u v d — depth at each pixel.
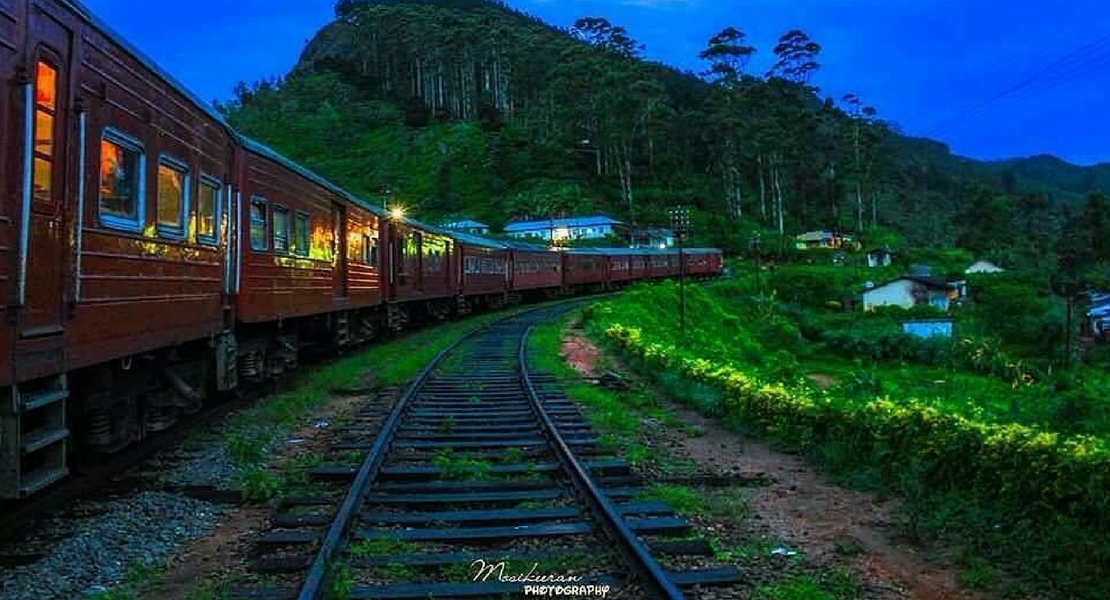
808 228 106.50
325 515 5.82
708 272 71.06
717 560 5.17
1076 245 77.56
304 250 13.25
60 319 5.36
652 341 19.56
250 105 148.25
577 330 25.95
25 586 4.55
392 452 8.20
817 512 6.48
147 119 6.86
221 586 4.58
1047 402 9.86
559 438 8.52
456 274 30.12
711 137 106.81
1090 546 4.97
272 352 12.89
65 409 5.91
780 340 41.09
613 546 5.25
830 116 111.62
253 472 6.95
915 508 6.08
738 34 107.31
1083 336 47.59
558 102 114.31
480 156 114.56
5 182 4.61
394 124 130.62
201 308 8.59
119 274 6.34
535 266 43.72
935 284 61.78
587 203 97.25
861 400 9.23
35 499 6.12
